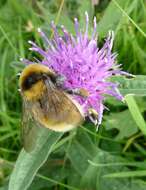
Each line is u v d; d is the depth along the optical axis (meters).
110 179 0.08
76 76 0.07
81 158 0.08
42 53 0.07
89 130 0.09
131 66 0.09
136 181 0.08
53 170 0.09
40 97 0.06
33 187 0.09
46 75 0.06
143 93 0.07
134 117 0.08
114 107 0.09
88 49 0.07
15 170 0.07
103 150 0.09
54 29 0.08
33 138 0.07
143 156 0.09
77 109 0.06
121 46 0.09
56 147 0.08
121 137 0.08
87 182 0.08
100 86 0.07
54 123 0.06
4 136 0.09
